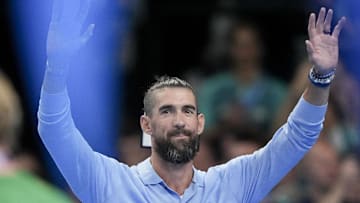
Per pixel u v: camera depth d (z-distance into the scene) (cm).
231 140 1677
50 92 1033
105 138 1795
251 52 1811
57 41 1020
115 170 1077
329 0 1848
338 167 1539
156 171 1080
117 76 1836
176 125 1059
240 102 1777
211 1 1916
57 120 1039
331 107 1638
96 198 1066
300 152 1100
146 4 1894
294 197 1544
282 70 1888
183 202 1073
